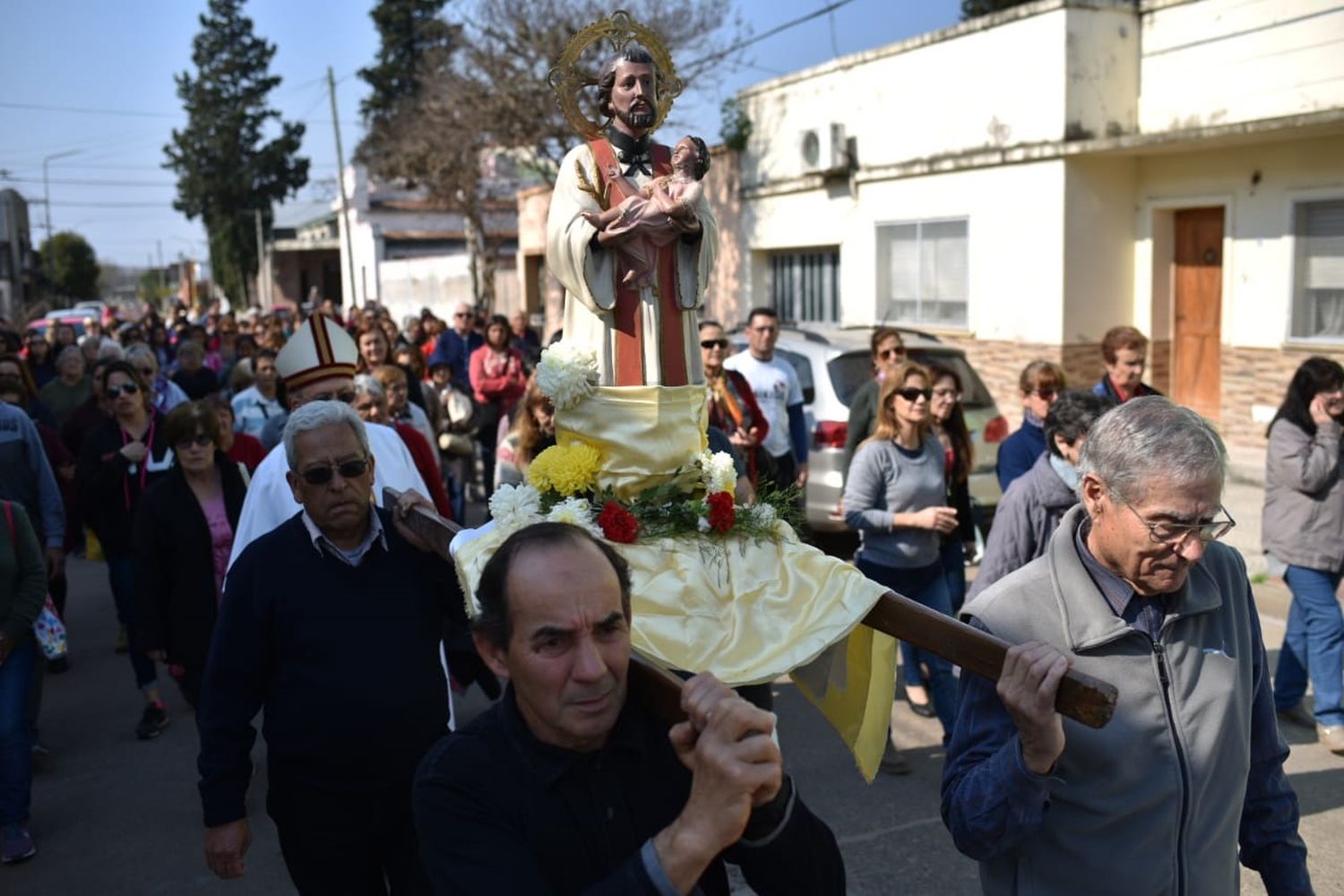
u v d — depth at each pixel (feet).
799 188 56.08
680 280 9.59
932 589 18.60
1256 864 8.62
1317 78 36.99
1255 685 8.43
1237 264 40.40
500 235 100.48
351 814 10.67
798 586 8.86
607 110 9.93
